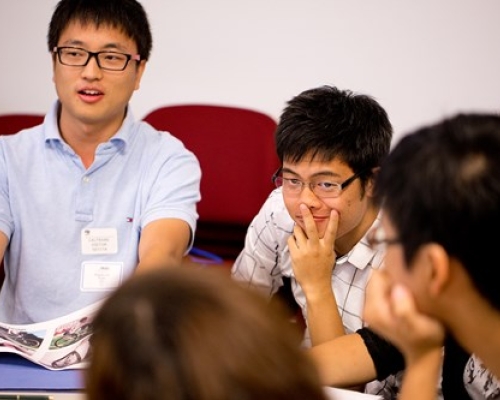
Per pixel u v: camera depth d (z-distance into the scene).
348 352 2.20
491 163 1.21
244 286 0.80
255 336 0.73
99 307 0.78
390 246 1.32
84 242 2.81
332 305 2.46
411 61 4.70
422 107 4.76
